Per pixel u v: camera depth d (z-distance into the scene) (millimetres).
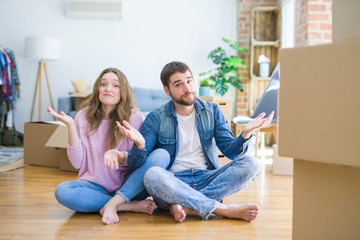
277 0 5305
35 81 5422
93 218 1609
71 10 5309
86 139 1771
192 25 5523
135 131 1554
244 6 5363
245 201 1978
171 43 5523
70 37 5449
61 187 1607
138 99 4949
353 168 977
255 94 5242
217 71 5516
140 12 5496
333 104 901
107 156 1543
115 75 1784
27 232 1410
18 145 4879
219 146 1763
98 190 1718
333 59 898
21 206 1819
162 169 1558
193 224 1520
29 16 5406
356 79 866
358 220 979
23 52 5418
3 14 5402
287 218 1628
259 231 1433
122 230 1435
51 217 1623
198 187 1694
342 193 995
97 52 5473
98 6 5324
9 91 5023
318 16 3809
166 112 1763
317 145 930
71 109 4930
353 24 1036
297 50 962
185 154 1756
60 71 5449
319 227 1025
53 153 3121
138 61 5512
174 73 1642
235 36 5520
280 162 2893
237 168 1622
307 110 946
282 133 996
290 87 979
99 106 1827
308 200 1039
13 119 5398
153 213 1705
